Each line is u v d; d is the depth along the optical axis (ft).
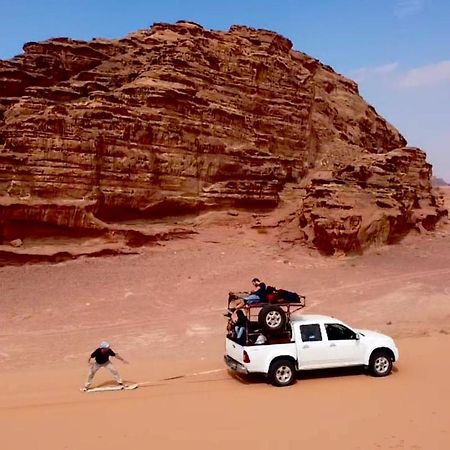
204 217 135.64
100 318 77.10
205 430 32.63
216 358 55.77
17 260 101.55
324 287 98.32
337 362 44.37
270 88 166.50
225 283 99.14
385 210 136.15
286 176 165.58
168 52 145.89
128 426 33.65
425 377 43.55
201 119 139.13
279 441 30.53
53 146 111.04
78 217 110.73
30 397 41.24
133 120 122.31
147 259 111.55
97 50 155.94
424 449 28.81
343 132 213.66
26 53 151.33
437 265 120.88
